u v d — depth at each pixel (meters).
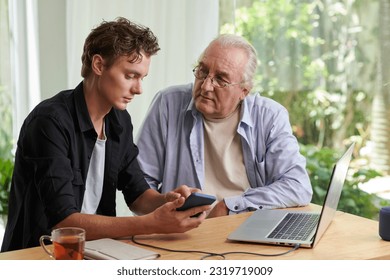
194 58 3.92
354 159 4.41
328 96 4.39
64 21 4.11
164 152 3.01
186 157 2.96
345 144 4.40
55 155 2.27
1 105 4.34
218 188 2.97
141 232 2.20
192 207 2.22
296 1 4.33
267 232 2.30
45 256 2.04
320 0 4.34
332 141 4.40
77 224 2.19
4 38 4.29
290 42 4.35
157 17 3.94
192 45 3.92
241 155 2.97
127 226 2.20
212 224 2.46
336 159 4.39
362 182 4.40
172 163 2.98
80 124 2.38
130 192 2.67
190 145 2.94
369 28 4.33
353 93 4.38
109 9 3.93
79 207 2.46
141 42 2.29
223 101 2.82
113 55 2.28
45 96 4.19
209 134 2.94
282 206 2.80
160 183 3.05
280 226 2.38
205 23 3.91
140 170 2.71
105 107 2.43
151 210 2.60
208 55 2.82
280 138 2.95
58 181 2.23
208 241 2.23
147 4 3.94
